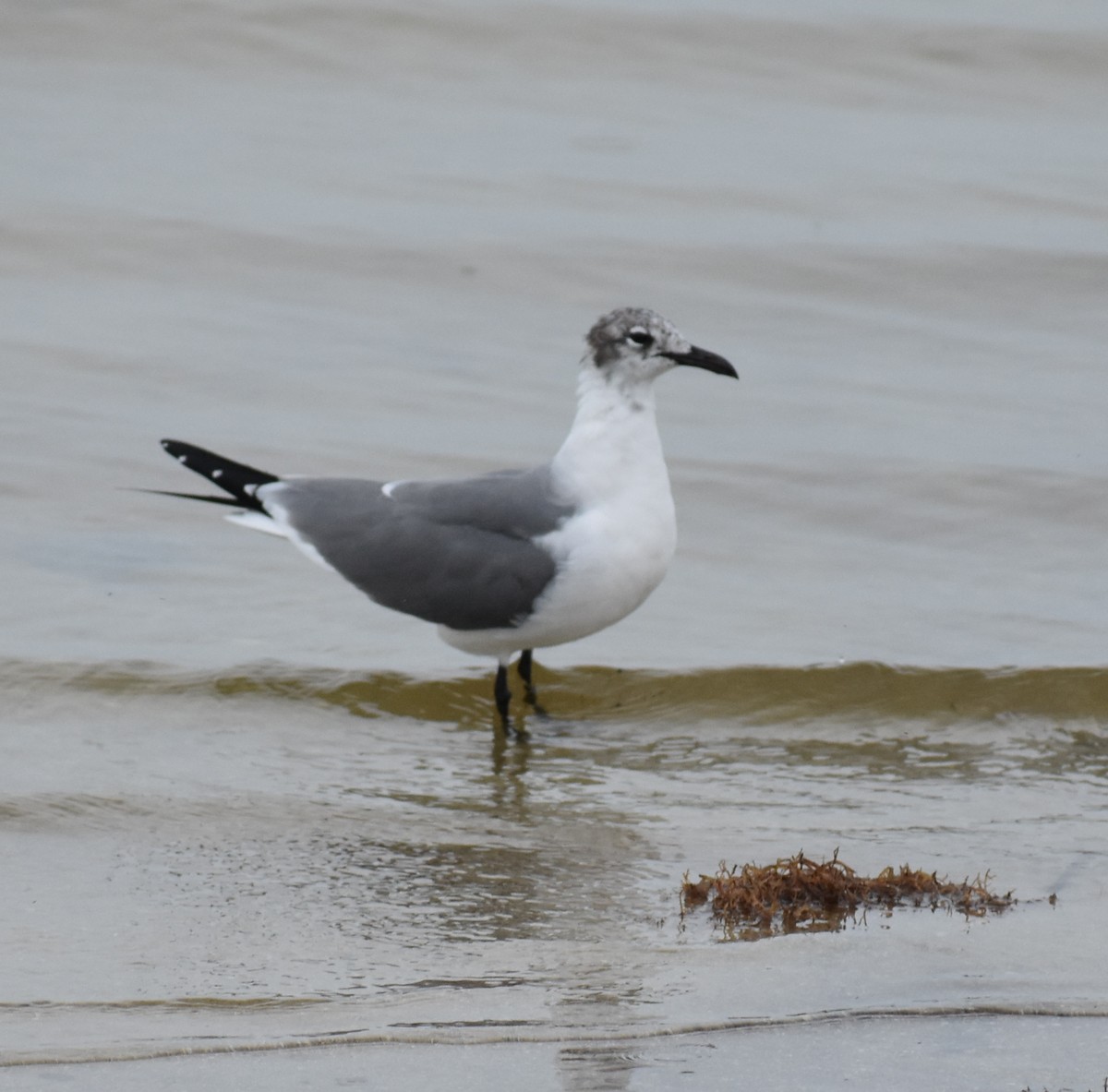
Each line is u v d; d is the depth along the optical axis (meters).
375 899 9.45
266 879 9.70
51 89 24.36
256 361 18.39
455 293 20.16
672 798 11.12
